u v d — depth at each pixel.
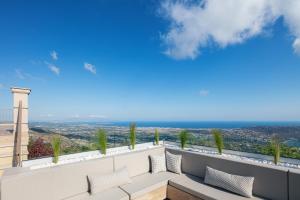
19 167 2.17
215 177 2.52
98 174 2.53
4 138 3.09
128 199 2.27
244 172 2.39
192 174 3.08
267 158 2.73
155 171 3.19
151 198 2.56
